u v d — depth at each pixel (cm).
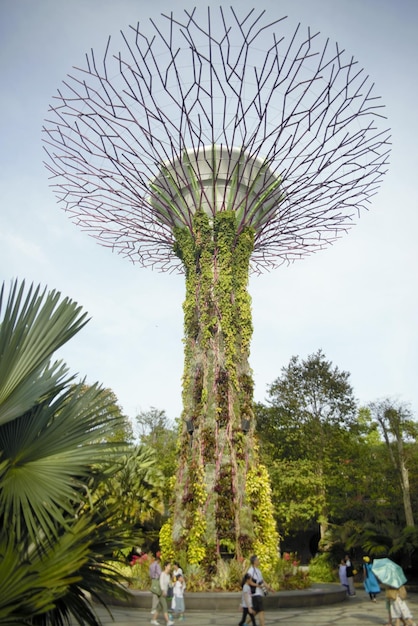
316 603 1642
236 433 1812
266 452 3434
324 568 3050
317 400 3606
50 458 608
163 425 4434
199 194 2131
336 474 3466
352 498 3522
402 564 2961
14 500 552
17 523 533
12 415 600
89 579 593
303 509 3225
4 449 594
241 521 1706
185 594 1491
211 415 1828
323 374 3616
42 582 496
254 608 1050
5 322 628
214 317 1958
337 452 3500
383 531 3141
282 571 1738
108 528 616
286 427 3491
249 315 2019
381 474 3556
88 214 2175
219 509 1697
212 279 2014
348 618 1348
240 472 1773
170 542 1781
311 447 3422
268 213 2148
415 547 2845
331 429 3512
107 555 618
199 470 1752
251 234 2112
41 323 651
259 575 1080
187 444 1862
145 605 1530
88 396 662
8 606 472
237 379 1897
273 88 1577
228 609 1458
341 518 3631
